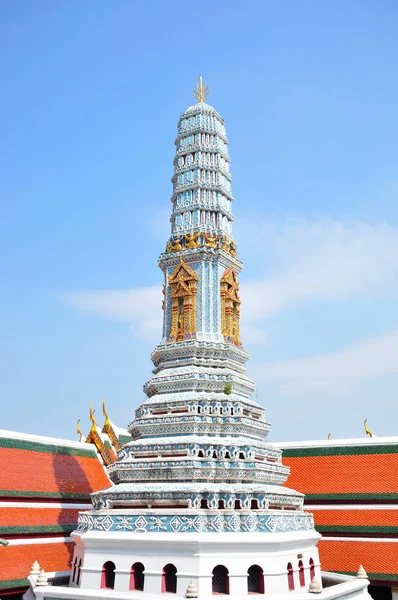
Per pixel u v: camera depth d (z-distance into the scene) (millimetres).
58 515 55688
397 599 52938
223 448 41625
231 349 48500
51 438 62000
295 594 35219
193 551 35781
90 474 63344
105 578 37906
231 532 36781
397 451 62219
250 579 36375
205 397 44375
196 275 50562
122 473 42000
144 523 37781
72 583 42281
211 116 58125
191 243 51812
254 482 41500
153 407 45594
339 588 39406
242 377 49000
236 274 53688
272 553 36750
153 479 41031
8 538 50062
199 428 43062
